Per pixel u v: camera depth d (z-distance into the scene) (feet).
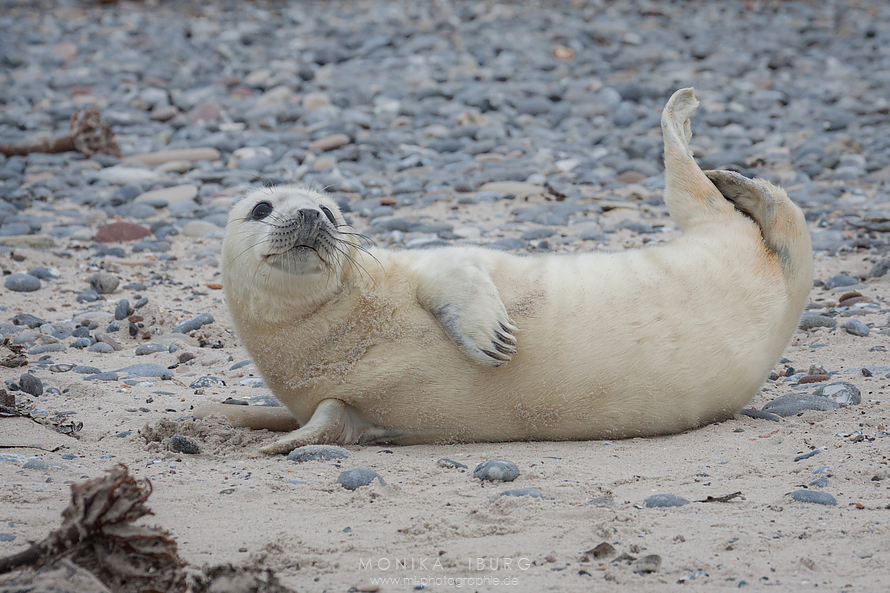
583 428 53.62
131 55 224.33
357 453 52.44
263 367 55.83
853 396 57.52
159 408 61.05
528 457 50.29
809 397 57.77
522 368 52.11
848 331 73.10
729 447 50.52
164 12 280.10
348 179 138.10
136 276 98.07
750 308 53.98
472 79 200.13
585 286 52.80
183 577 31.58
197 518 41.32
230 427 56.08
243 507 42.80
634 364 52.01
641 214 120.78
